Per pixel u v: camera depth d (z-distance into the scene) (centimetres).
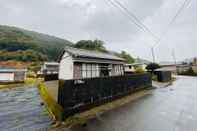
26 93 1375
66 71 1525
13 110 699
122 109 634
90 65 1423
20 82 2523
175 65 5128
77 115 532
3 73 2491
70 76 1350
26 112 657
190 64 4916
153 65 2611
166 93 1091
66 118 491
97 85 688
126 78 992
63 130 413
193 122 457
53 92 962
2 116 593
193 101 770
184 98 862
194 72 3922
